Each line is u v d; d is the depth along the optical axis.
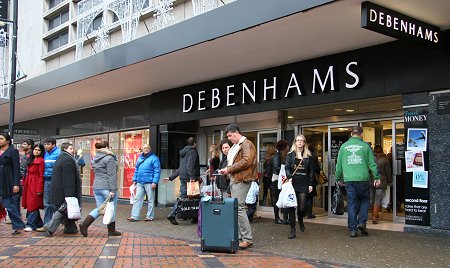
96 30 14.80
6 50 18.39
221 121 13.87
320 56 10.09
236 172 7.17
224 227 6.90
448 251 6.90
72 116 19.20
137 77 12.32
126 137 16.19
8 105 17.69
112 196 8.34
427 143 8.36
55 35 18.67
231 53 9.84
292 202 7.81
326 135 11.17
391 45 8.91
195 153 10.09
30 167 9.08
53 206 8.66
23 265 6.02
